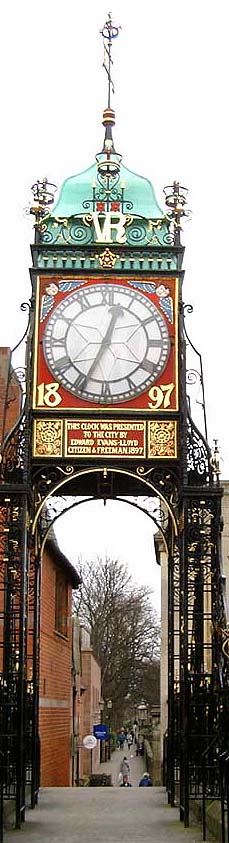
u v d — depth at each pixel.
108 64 18.89
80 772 46.41
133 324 17.52
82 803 18.81
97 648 70.06
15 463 17.09
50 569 31.03
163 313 17.58
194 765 16.11
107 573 72.88
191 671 17.38
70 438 17.17
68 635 36.75
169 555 19.39
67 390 17.27
